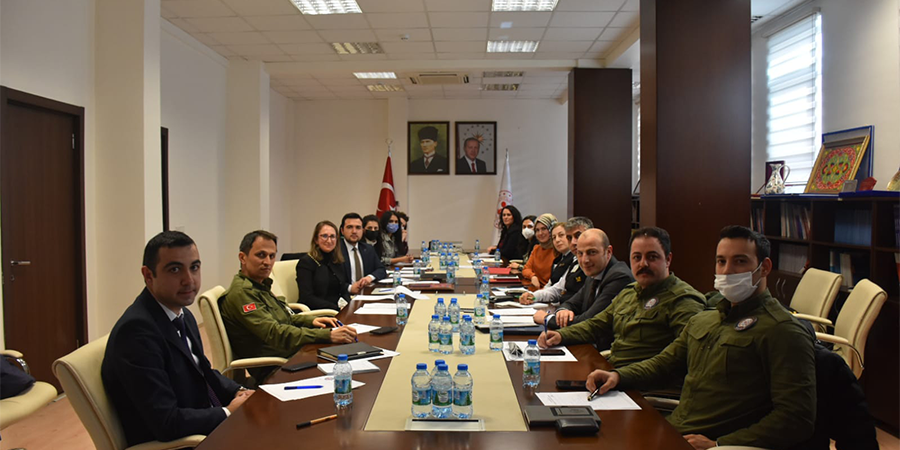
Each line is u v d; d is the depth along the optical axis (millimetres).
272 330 2570
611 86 7234
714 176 4176
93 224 4367
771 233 4656
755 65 5684
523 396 1744
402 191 9602
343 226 4844
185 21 5758
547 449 1356
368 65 7367
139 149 4359
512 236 6633
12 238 3570
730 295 1828
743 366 1762
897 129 3930
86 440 3125
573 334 2514
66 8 4066
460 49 6840
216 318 2635
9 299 3545
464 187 9703
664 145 4180
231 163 7246
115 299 4383
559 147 9680
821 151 4613
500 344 2328
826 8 4648
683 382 2154
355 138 9750
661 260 2420
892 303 3244
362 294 3916
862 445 1571
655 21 4203
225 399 2086
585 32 6168
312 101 9766
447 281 4641
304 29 6035
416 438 1416
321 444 1376
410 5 5348
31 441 3111
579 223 3660
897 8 3936
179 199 6055
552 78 8195
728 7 4195
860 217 3750
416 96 9539
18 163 3645
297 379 1921
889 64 4008
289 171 9688
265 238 2857
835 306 3725
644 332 2391
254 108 7242
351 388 1664
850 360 2918
